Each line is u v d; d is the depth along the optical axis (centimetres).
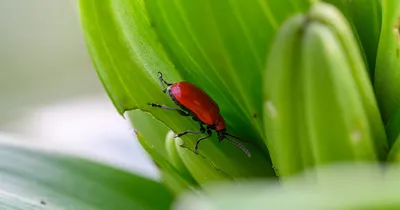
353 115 7
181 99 9
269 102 7
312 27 7
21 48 27
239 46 8
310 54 7
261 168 9
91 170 11
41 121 25
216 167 9
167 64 9
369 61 9
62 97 27
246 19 8
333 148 7
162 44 9
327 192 5
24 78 27
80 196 10
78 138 22
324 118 7
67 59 28
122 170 11
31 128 24
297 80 7
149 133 9
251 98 9
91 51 9
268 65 7
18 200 10
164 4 8
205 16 8
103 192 10
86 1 9
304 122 7
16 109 27
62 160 11
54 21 27
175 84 9
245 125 9
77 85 27
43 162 11
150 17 8
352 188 5
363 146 8
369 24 9
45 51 28
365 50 9
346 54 7
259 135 9
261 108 9
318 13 7
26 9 27
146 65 9
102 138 21
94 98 26
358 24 9
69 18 27
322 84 7
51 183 10
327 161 8
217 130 9
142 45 9
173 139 9
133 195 10
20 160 11
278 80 7
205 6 8
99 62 9
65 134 23
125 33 9
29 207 10
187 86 9
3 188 10
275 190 5
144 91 9
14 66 27
